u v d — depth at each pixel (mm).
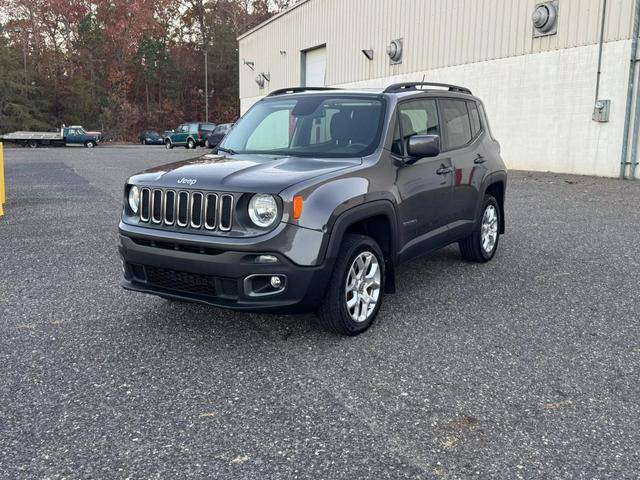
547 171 17359
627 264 6484
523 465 2703
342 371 3705
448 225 5547
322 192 3912
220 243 3764
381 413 3182
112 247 7371
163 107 75438
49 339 4258
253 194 3775
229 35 77438
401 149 4797
